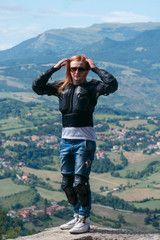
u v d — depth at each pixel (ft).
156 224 577.84
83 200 16.81
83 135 16.46
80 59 16.75
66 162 17.21
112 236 16.16
